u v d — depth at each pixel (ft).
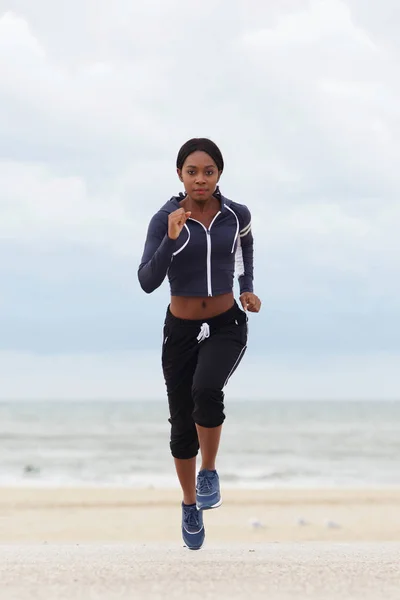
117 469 111.34
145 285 14.26
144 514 56.18
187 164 14.66
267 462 126.21
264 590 10.39
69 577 11.31
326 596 10.02
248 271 15.97
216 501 14.67
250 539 46.01
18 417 299.38
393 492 72.79
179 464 16.08
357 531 49.42
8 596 9.81
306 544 19.79
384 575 11.60
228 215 15.07
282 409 420.77
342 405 504.02
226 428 231.71
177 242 14.70
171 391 15.61
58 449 148.97
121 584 10.75
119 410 381.40
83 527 49.65
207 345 14.88
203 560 13.44
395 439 180.04
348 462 126.41
